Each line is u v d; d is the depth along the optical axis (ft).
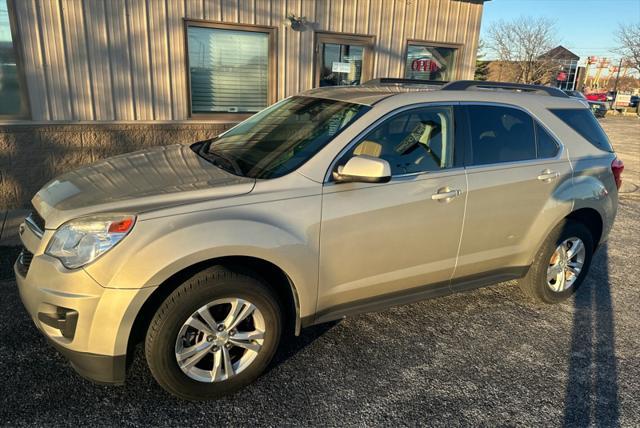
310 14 23.72
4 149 19.08
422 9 26.50
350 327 11.77
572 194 12.53
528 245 12.34
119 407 8.65
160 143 22.04
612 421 8.96
